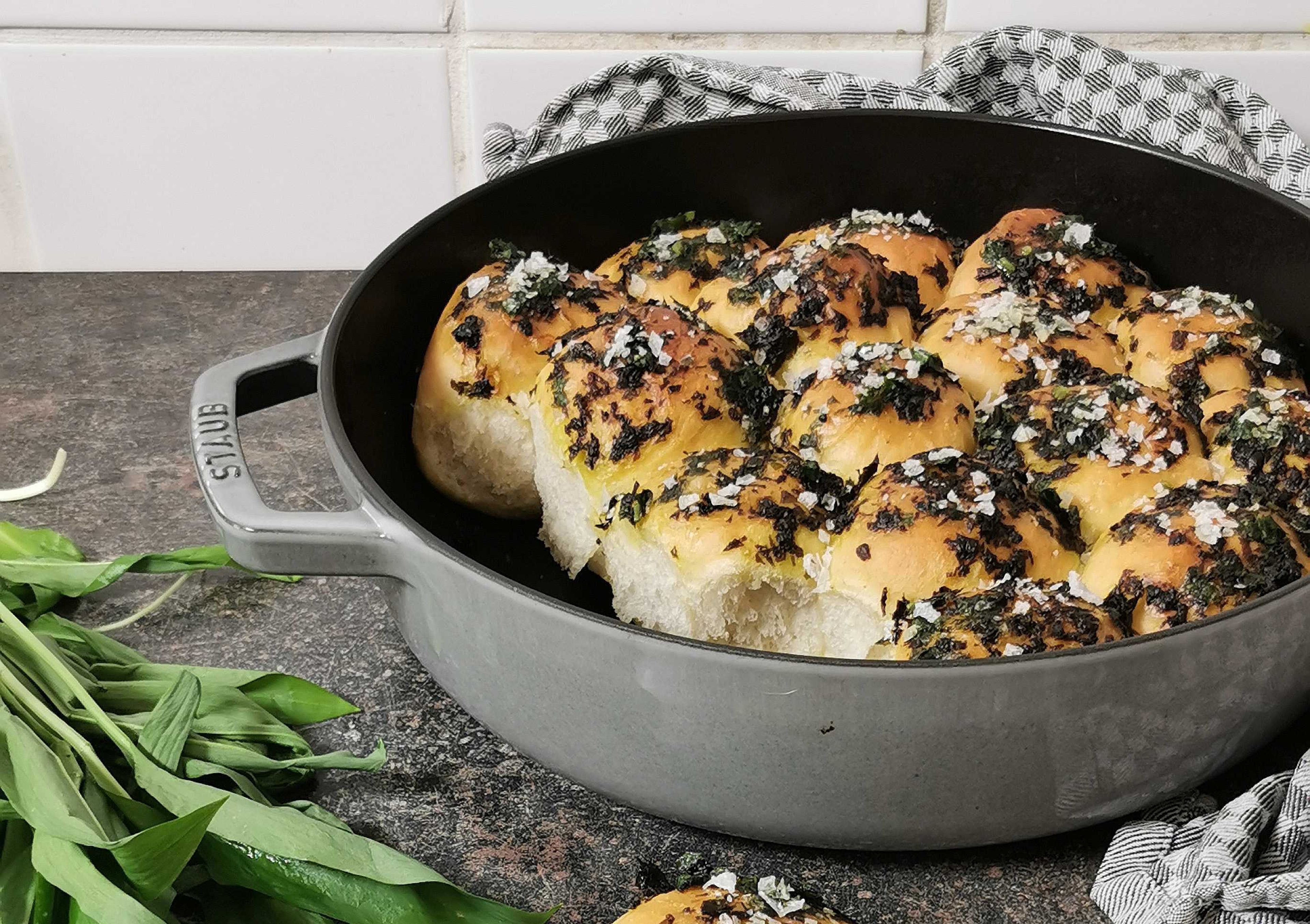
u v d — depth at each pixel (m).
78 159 0.77
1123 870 0.55
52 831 0.53
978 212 0.70
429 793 0.58
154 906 0.54
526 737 0.56
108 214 0.78
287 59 0.75
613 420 0.61
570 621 0.52
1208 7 0.73
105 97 0.76
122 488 0.67
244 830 0.54
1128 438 0.60
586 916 0.55
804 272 0.64
